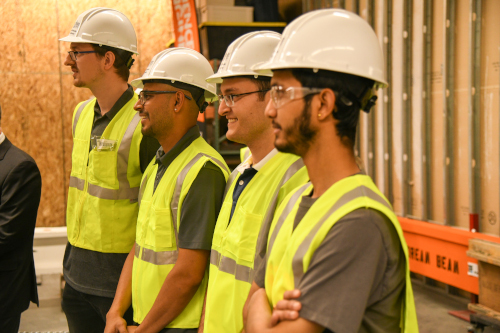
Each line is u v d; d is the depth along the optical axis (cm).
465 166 363
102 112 218
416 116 399
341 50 92
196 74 174
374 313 88
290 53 94
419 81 394
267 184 136
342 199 91
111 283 206
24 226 227
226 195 153
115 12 215
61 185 494
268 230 125
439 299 376
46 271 410
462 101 363
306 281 86
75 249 218
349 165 95
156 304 158
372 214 86
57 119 489
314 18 96
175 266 158
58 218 494
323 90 91
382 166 429
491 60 338
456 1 363
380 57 97
